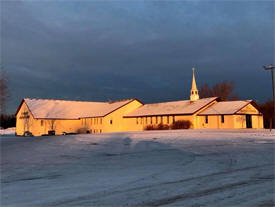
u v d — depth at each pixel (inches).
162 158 658.2
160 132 1589.6
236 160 571.8
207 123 2053.4
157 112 2338.8
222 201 290.0
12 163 663.8
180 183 381.1
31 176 486.9
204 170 475.5
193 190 339.9
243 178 399.9
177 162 584.4
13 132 3373.5
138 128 2486.5
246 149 748.0
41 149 966.4
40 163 649.0
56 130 2743.6
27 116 2810.0
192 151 757.9
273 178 395.9
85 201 307.9
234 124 1918.1
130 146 959.0
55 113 2802.7
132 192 340.5
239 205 275.0
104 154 781.9
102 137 1380.4
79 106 3083.2
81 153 820.6
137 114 2507.4
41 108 2812.5
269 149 732.7
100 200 309.7
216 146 844.0
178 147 863.7
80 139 1318.9
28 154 838.5
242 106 1971.0
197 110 2085.4
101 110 2748.5
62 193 348.2
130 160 647.1
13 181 446.0
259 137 1094.4
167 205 282.0
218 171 461.1
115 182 404.5
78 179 439.2
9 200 322.7
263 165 506.0
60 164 621.9
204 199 299.3
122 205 288.0
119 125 2613.2
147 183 389.1
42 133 2672.2
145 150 836.6
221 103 2158.0
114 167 554.6
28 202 311.3
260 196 304.8
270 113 2482.8
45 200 317.4
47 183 417.1
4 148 1049.5
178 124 2126.0
